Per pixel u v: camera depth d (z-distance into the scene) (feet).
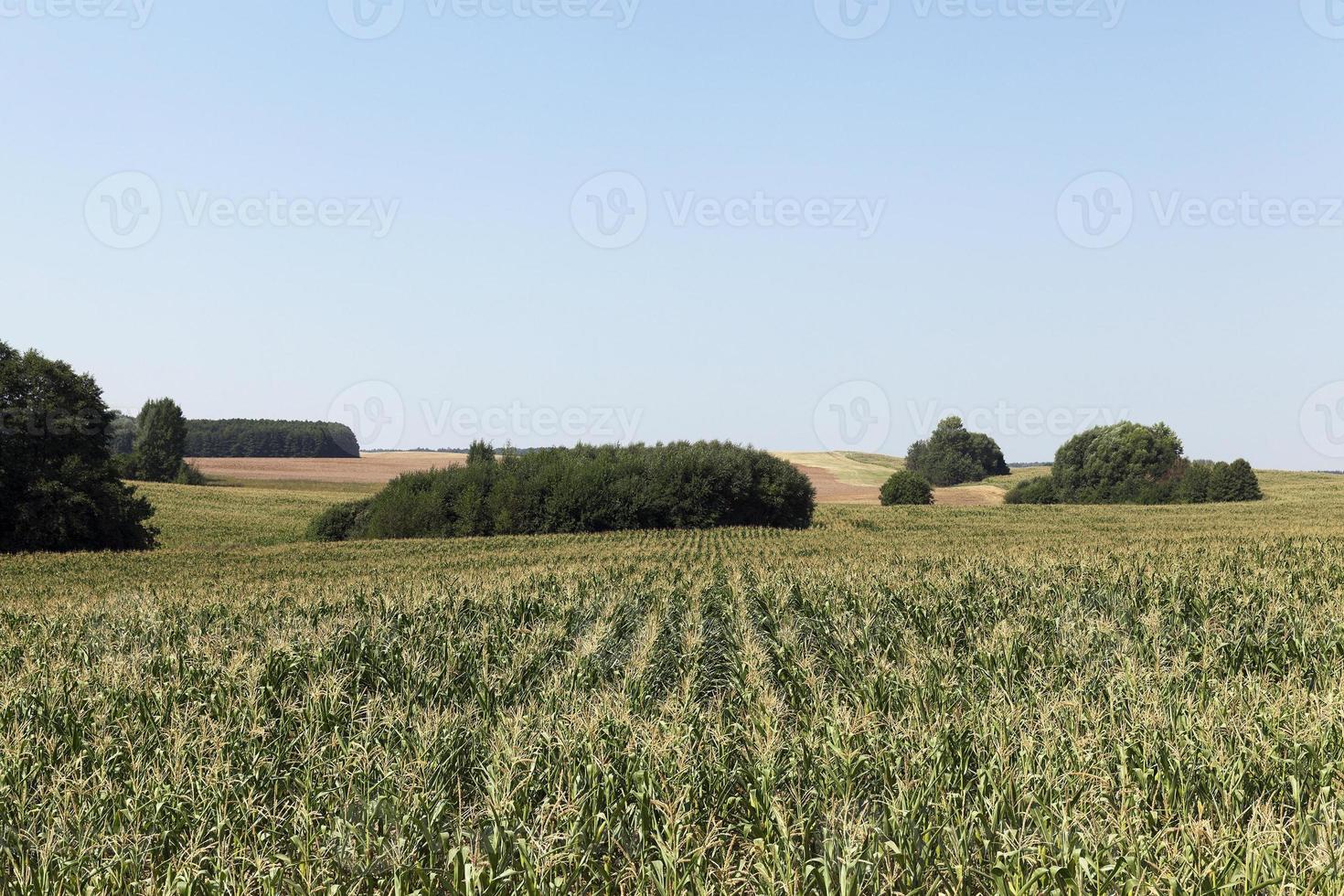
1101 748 25.43
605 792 24.49
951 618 52.34
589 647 41.91
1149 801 23.40
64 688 38.45
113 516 184.65
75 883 21.03
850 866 19.93
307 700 33.19
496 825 22.07
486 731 30.37
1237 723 26.55
